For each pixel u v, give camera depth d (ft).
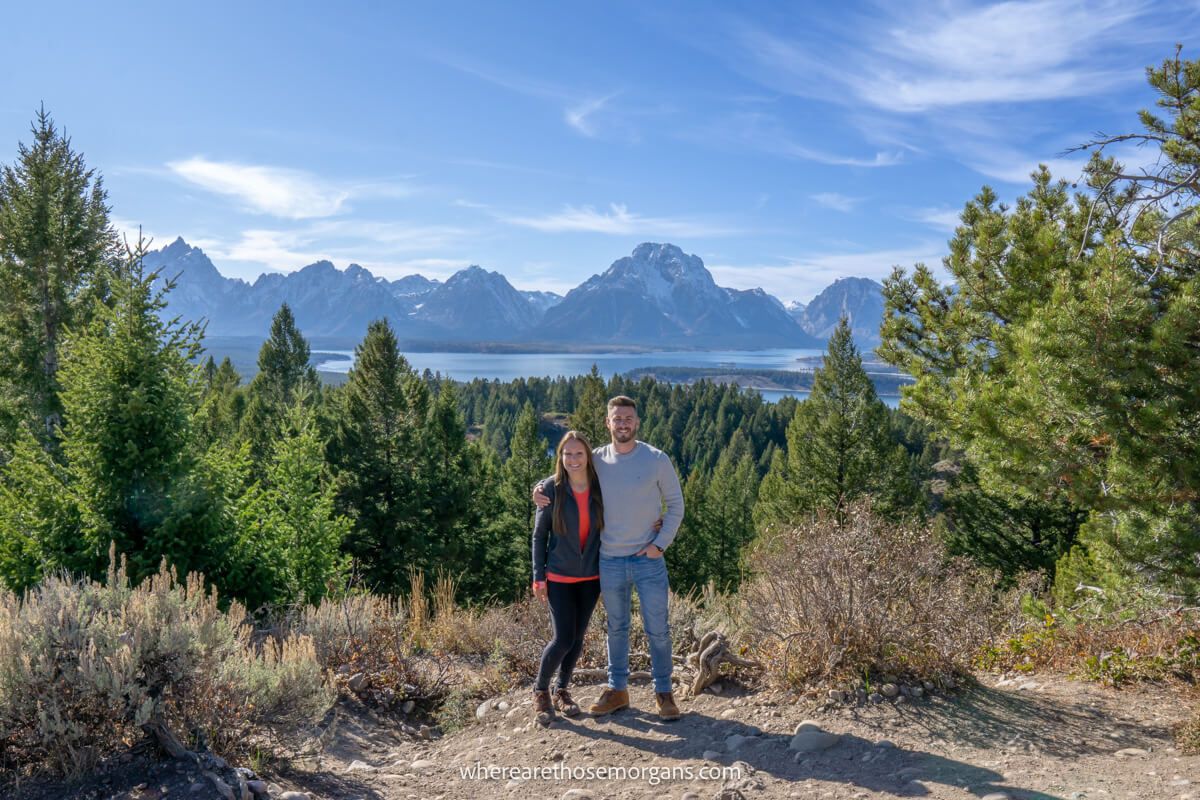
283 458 58.08
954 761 12.60
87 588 13.61
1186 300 16.79
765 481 95.20
